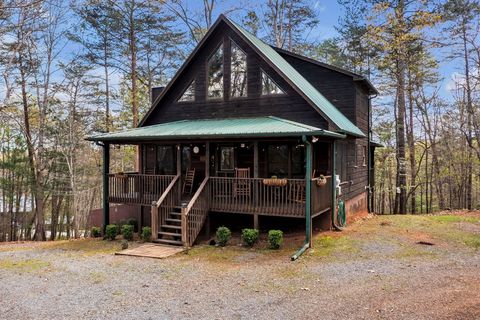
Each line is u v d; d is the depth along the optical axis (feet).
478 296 21.22
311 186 35.88
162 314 20.81
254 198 38.63
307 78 54.95
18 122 73.15
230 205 40.01
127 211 52.60
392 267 28.37
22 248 43.60
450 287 23.22
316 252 33.68
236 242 39.19
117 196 46.91
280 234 35.99
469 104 72.18
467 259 30.37
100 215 65.05
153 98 61.57
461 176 83.66
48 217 86.69
